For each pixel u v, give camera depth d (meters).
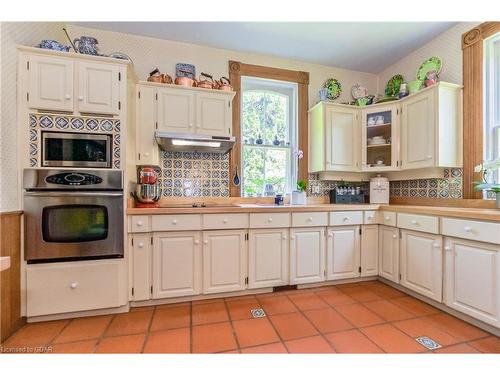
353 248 2.63
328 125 2.96
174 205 2.65
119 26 2.54
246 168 3.11
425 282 2.16
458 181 2.50
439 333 1.72
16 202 1.81
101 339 1.66
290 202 3.09
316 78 3.29
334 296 2.33
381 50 2.96
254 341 1.63
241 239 2.32
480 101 2.32
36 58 1.87
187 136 2.36
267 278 2.38
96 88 1.99
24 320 1.83
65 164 1.94
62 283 1.90
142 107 2.42
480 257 1.75
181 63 2.78
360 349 1.55
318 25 2.51
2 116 1.68
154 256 2.11
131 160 2.27
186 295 2.18
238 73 2.98
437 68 2.68
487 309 1.70
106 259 2.01
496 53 2.30
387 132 3.04
